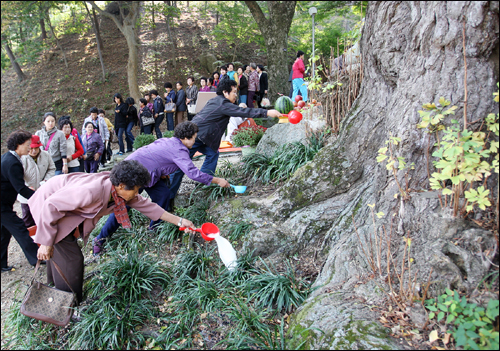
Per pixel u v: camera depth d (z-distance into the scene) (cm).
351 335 225
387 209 313
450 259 246
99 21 2012
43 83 1639
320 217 380
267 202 422
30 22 1515
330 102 518
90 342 273
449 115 266
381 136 368
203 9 2164
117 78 1650
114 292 315
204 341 271
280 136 605
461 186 248
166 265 376
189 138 413
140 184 271
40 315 273
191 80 1055
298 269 345
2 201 380
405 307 240
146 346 270
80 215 276
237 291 325
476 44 249
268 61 1309
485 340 200
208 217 448
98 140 734
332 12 1588
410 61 286
